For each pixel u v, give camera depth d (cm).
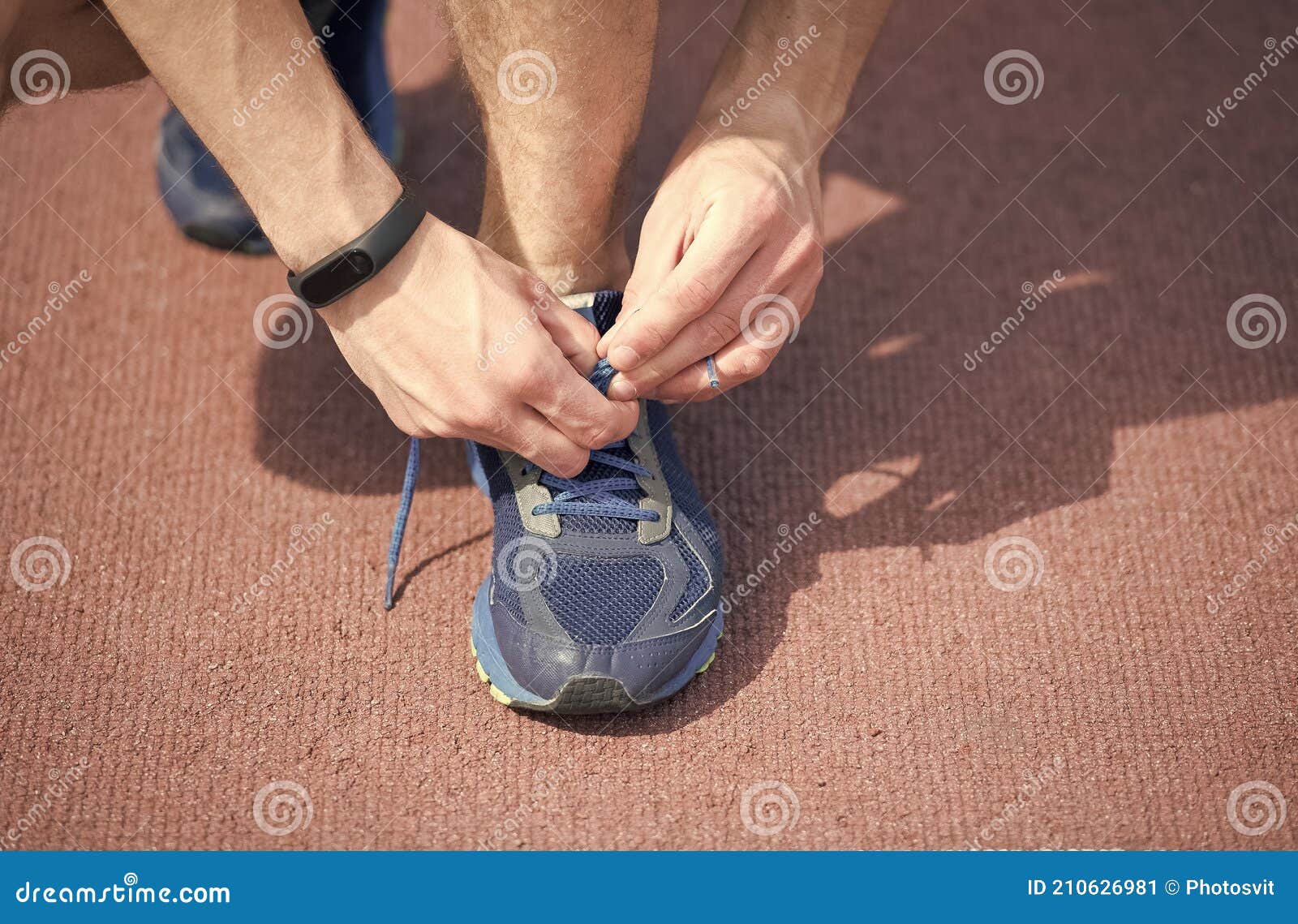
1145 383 114
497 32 81
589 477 90
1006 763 87
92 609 96
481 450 97
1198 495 105
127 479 106
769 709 90
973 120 139
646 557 88
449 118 139
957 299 122
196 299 121
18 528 101
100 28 94
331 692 91
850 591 98
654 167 132
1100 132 138
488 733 88
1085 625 96
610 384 85
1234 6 152
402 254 77
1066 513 104
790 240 83
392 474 108
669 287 80
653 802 84
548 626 85
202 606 97
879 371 116
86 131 135
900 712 90
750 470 107
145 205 129
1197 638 94
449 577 99
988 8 153
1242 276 123
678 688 89
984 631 95
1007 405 113
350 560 100
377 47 119
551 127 84
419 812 84
